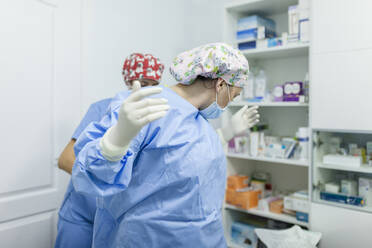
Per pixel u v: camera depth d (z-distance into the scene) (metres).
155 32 2.39
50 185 1.71
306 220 1.86
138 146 0.77
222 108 1.06
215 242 0.96
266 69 2.39
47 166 1.69
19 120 1.55
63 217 1.36
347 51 1.62
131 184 0.85
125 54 2.15
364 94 1.57
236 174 2.34
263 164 2.48
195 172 0.85
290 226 2.09
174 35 2.56
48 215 1.71
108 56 2.03
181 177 0.83
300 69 2.22
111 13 2.04
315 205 1.77
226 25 2.18
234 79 0.98
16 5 1.52
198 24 2.80
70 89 1.79
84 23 1.86
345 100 1.63
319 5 1.71
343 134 1.84
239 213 2.40
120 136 0.60
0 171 1.48
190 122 0.90
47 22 1.66
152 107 0.60
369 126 1.56
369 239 1.59
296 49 1.95
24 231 1.59
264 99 2.12
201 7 2.78
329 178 1.85
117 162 0.64
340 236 1.68
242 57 0.98
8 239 1.52
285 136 2.28
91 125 0.75
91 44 1.91
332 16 1.66
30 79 1.59
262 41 2.08
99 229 0.97
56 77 1.72
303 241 1.62
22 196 1.58
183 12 2.65
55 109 1.72
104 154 0.61
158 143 0.81
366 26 1.55
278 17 2.31
